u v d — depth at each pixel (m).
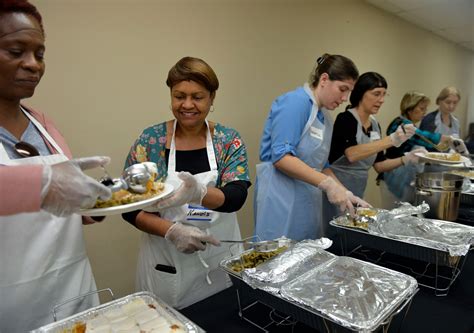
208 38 2.02
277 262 0.89
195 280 1.10
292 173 1.39
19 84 0.73
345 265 0.87
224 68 2.13
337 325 0.66
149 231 1.08
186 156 1.18
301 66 2.65
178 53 1.88
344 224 1.26
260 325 0.85
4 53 0.69
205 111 1.10
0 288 0.75
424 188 1.48
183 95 1.06
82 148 1.60
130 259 1.83
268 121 1.57
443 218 1.43
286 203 1.50
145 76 1.76
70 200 0.53
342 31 3.01
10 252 0.75
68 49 1.50
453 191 1.41
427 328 0.82
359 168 2.05
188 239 0.99
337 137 1.97
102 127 1.65
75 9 1.50
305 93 1.48
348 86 1.43
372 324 0.63
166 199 0.86
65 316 0.85
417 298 0.96
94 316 0.76
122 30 1.65
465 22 4.03
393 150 2.67
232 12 2.12
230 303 0.95
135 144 1.19
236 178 1.16
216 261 1.15
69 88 1.52
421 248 1.01
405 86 4.14
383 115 3.77
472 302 0.93
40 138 0.87
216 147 1.21
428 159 2.14
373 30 3.41
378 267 0.86
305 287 0.77
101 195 0.57
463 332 0.80
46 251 0.81
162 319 0.75
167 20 1.81
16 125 0.83
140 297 0.83
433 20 3.94
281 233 1.50
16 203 0.49
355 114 1.98
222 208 1.07
